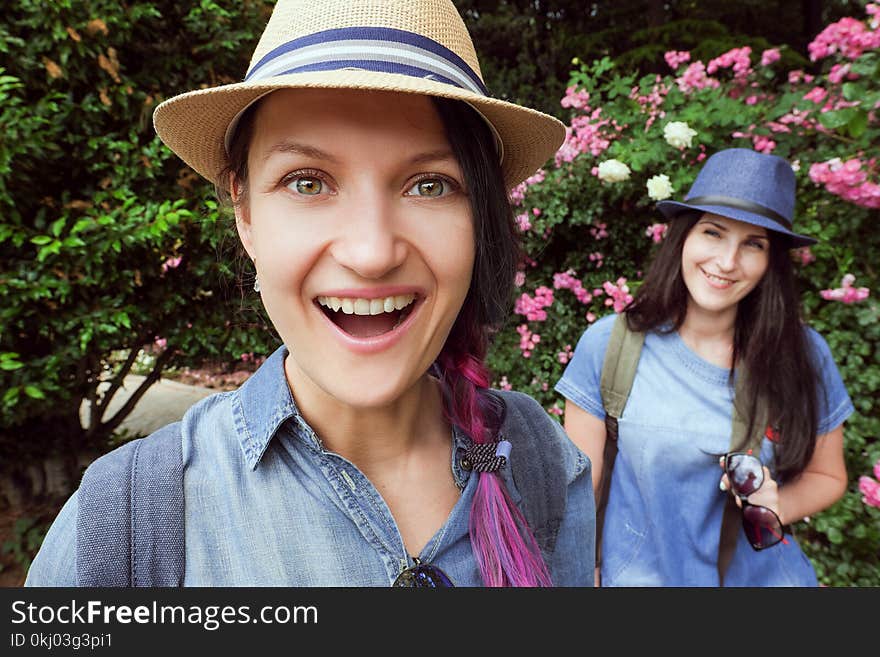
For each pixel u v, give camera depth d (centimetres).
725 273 138
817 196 261
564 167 335
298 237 58
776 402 139
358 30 57
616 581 147
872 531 215
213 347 291
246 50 278
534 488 83
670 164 297
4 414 226
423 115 58
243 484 65
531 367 326
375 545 66
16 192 223
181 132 68
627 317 155
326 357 61
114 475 64
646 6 673
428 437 78
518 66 671
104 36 230
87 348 250
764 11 712
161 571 61
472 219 64
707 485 141
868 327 237
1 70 209
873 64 223
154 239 232
